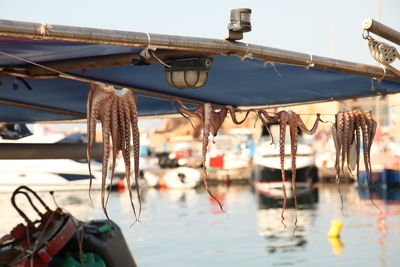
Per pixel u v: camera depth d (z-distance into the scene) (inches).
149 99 357.4
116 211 1053.2
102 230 287.3
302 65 262.8
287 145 1360.7
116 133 224.5
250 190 1467.8
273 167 1365.7
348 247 690.2
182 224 890.7
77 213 1024.9
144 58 240.7
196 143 2111.2
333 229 757.3
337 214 966.4
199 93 342.3
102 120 221.6
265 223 885.2
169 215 997.2
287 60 254.2
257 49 240.8
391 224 843.4
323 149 1764.3
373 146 1628.9
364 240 729.0
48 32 194.4
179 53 237.8
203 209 1075.9
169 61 244.1
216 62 271.0
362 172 1478.8
